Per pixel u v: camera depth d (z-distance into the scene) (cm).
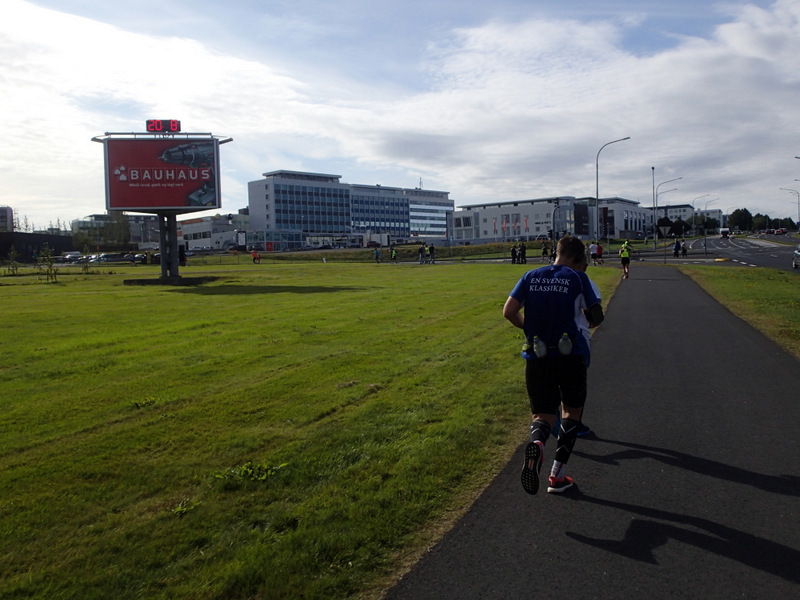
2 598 331
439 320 1521
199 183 3725
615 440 592
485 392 760
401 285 2936
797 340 1129
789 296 1973
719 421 645
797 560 363
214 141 3728
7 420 677
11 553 382
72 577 353
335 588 336
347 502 443
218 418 674
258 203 14712
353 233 16100
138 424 656
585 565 361
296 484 482
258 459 546
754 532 399
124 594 334
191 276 4247
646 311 1647
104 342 1226
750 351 1030
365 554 372
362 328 1384
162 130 3731
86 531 411
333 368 933
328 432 614
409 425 632
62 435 622
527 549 380
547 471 515
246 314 1736
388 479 486
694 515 426
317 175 15400
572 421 461
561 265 470
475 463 525
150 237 17862
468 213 13075
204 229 14138
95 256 9219
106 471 520
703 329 1298
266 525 412
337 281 3450
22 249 9975
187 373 915
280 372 911
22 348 1168
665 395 755
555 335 444
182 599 328
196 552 378
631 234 14462
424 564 363
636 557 370
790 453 545
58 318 1709
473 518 423
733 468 512
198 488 482
